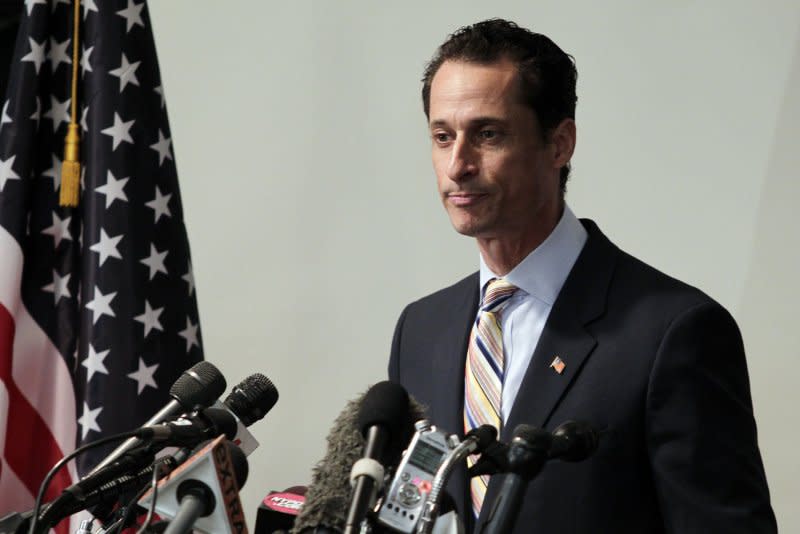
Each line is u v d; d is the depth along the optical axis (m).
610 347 6.65
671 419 6.34
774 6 11.55
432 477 4.29
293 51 13.32
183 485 4.61
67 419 10.60
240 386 5.73
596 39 12.18
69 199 10.64
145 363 10.62
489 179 6.70
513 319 7.09
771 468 11.07
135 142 10.95
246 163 13.37
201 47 13.64
